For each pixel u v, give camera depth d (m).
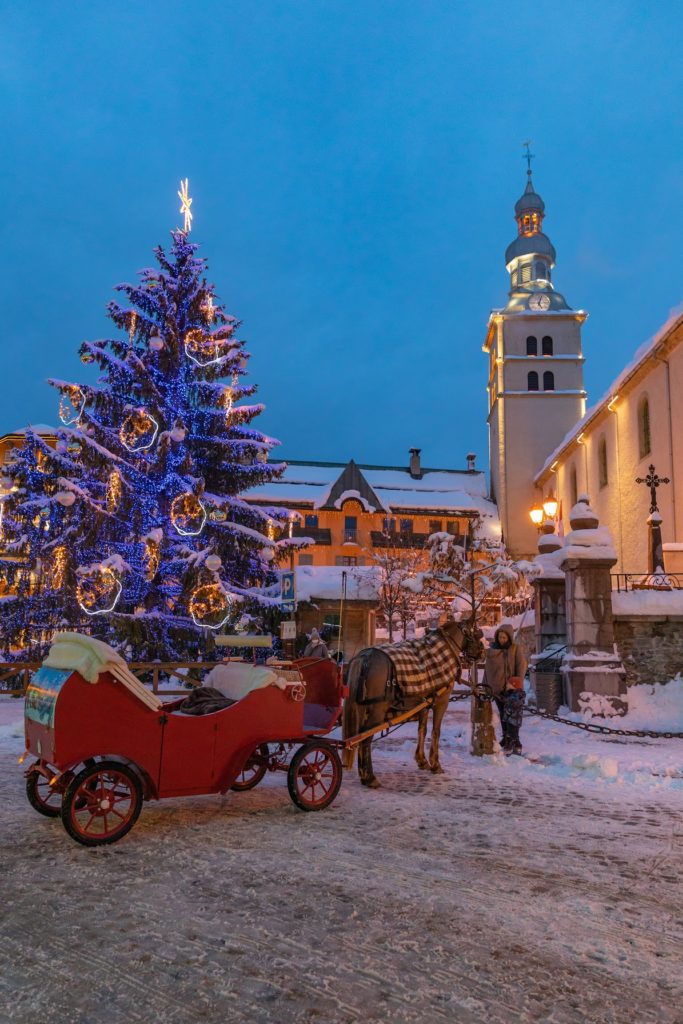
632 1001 3.57
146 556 20.20
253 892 5.01
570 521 16.77
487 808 7.58
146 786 6.54
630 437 38.38
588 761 9.73
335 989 3.65
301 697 7.53
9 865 5.61
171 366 23.03
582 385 63.50
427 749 11.65
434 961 3.97
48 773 6.68
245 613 21.17
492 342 70.56
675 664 16.33
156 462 21.77
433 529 69.31
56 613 21.16
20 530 21.45
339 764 7.71
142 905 4.76
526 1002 3.54
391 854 5.92
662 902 4.90
